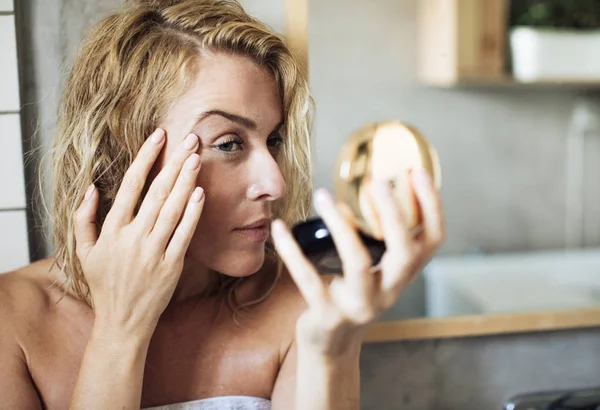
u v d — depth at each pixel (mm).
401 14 1617
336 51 1569
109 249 575
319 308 422
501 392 918
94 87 646
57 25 794
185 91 593
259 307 722
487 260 1589
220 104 587
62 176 673
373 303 411
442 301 1095
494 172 1731
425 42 1630
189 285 711
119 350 585
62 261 685
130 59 624
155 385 690
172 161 565
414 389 894
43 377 652
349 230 397
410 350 888
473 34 1566
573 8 1633
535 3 1626
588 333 936
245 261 626
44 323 669
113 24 655
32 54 791
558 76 1617
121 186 579
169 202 558
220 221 611
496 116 1718
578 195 1789
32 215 803
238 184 607
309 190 707
